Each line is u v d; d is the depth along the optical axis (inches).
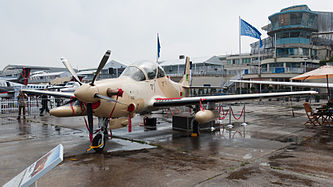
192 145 278.1
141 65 331.9
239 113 644.1
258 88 1524.4
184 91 490.9
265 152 242.1
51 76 2412.6
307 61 1648.6
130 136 335.6
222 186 155.5
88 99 232.1
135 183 162.9
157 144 284.5
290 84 590.6
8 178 179.2
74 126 447.2
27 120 542.3
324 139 305.7
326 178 167.8
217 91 1701.5
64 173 184.4
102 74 1716.3
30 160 225.9
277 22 1804.9
